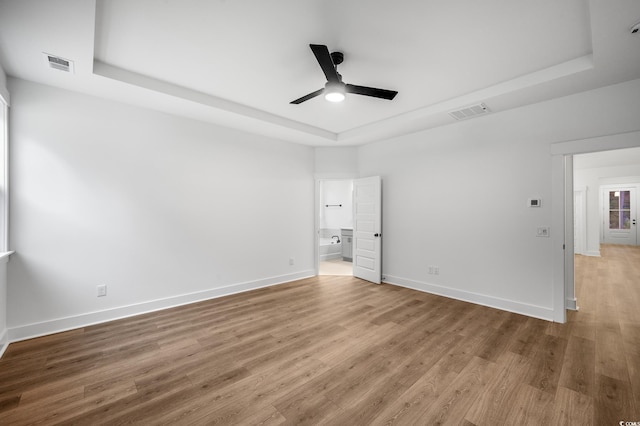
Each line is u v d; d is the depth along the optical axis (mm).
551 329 3012
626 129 2805
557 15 1992
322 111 3965
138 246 3492
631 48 2227
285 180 5078
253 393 1980
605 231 9727
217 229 4199
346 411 1803
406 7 1923
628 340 2742
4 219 2662
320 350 2588
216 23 2105
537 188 3367
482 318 3338
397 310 3629
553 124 3236
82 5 1781
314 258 5586
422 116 3812
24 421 1709
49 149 2934
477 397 1932
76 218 3088
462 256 4047
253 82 3092
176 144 3791
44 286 2910
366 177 5320
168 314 3482
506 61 2633
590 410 1794
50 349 2590
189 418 1738
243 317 3391
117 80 2789
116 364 2348
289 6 1919
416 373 2217
